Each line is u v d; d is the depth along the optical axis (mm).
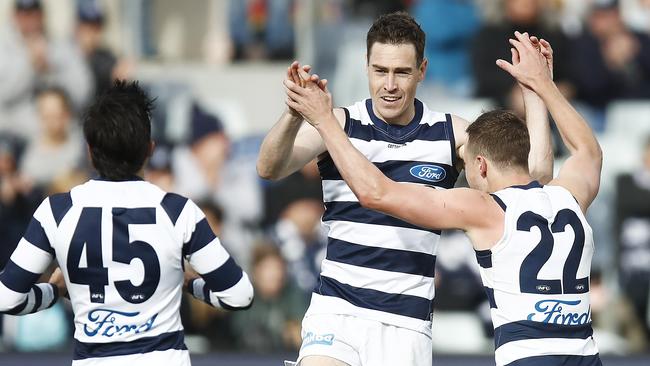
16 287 14398
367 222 16625
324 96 14766
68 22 33969
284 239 30984
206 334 30734
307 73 14711
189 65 34250
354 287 16703
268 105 33969
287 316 30594
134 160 14695
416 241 16625
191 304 30594
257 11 34594
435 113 17266
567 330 14500
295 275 30719
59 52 32875
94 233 14305
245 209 31500
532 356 14344
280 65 34438
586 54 32812
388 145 16844
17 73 32406
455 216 14641
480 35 32469
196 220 14594
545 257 14531
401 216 14641
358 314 16625
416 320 16750
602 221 31641
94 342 14297
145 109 14898
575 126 16031
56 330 30578
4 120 32312
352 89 33094
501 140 15234
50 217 14438
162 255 14359
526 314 14461
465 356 30047
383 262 16641
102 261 14289
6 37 32812
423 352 16797
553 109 16188
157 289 14375
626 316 31141
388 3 33844
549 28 32719
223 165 32031
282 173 16516
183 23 35812
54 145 32219
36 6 33000
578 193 15336
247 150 32344
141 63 34219
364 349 16500
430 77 33000
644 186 31688
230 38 34781
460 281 30859
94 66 33094
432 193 14727
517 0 32531
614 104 33062
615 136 32781
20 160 32031
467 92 32688
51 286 15102
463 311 30891
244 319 30625
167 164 31891
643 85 33156
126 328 14273
